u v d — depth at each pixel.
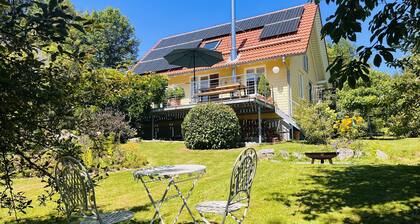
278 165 8.48
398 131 8.49
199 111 12.80
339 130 12.24
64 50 2.88
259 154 10.73
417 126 8.02
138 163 9.73
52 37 2.54
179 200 5.61
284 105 16.02
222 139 12.45
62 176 3.12
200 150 12.36
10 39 2.51
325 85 22.58
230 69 17.42
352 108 17.31
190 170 3.74
